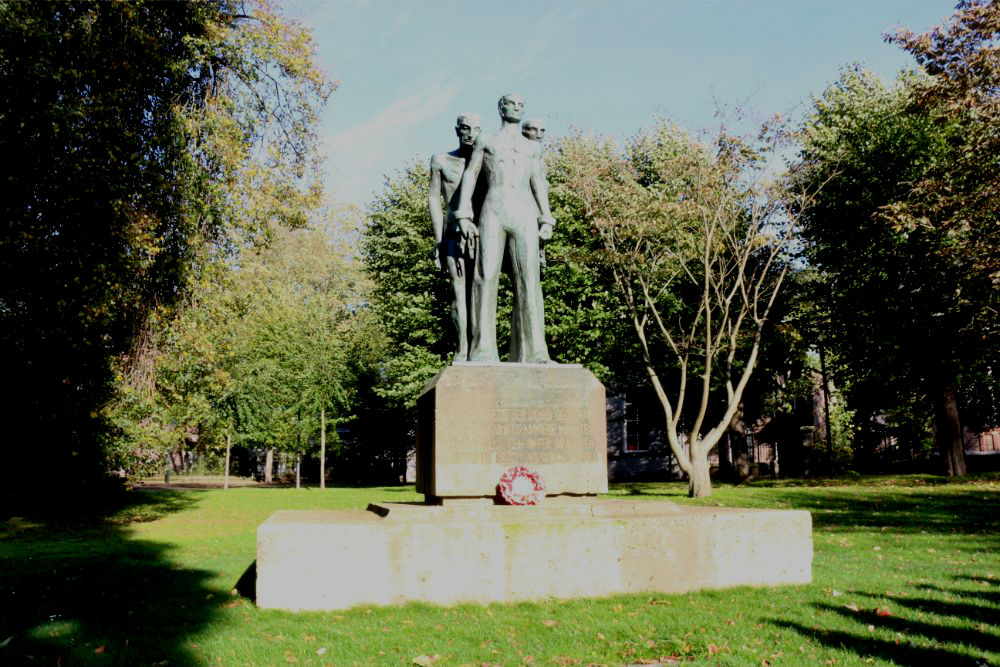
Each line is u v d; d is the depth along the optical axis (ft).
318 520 26.76
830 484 87.97
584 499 29.01
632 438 148.46
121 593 28.37
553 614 23.48
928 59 64.28
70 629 22.91
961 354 86.38
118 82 57.77
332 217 144.05
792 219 74.69
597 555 25.96
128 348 62.64
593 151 77.41
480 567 25.07
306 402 114.52
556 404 29.48
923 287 84.69
